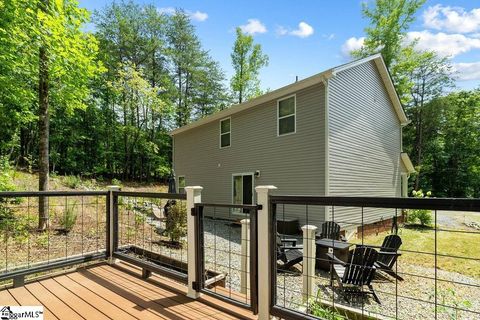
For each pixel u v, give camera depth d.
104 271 3.55
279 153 9.34
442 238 8.33
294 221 8.41
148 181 21.08
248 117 10.47
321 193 8.11
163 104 18.86
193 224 2.75
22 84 6.43
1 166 7.61
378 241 8.22
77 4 5.79
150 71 20.47
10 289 2.99
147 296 2.81
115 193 3.79
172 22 22.03
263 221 2.21
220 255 6.01
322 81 8.07
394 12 15.90
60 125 17.12
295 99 8.86
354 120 9.29
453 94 20.28
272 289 2.17
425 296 4.28
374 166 10.32
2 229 5.39
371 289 4.05
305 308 3.00
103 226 6.88
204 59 23.45
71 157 18.00
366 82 10.06
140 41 20.27
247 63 21.09
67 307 2.57
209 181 12.30
